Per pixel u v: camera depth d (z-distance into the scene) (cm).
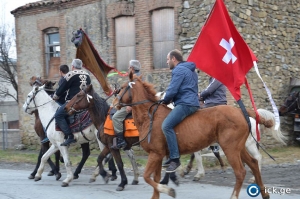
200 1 1404
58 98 983
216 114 710
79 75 973
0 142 1988
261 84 1431
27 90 1925
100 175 1010
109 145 912
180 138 717
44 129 1041
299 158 1297
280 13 1516
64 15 1778
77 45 1044
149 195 845
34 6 1856
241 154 746
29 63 1916
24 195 853
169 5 1472
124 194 856
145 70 1545
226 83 764
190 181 995
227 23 766
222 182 977
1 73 2980
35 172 1072
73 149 1708
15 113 3269
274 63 1487
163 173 1084
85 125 962
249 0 1400
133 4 1573
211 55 775
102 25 1662
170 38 1493
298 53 1580
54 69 1855
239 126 701
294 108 1441
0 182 1014
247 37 1387
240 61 773
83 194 860
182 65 737
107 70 1111
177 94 728
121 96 773
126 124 883
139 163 1305
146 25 1537
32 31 1897
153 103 751
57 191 895
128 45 1611
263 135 1441
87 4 1702
